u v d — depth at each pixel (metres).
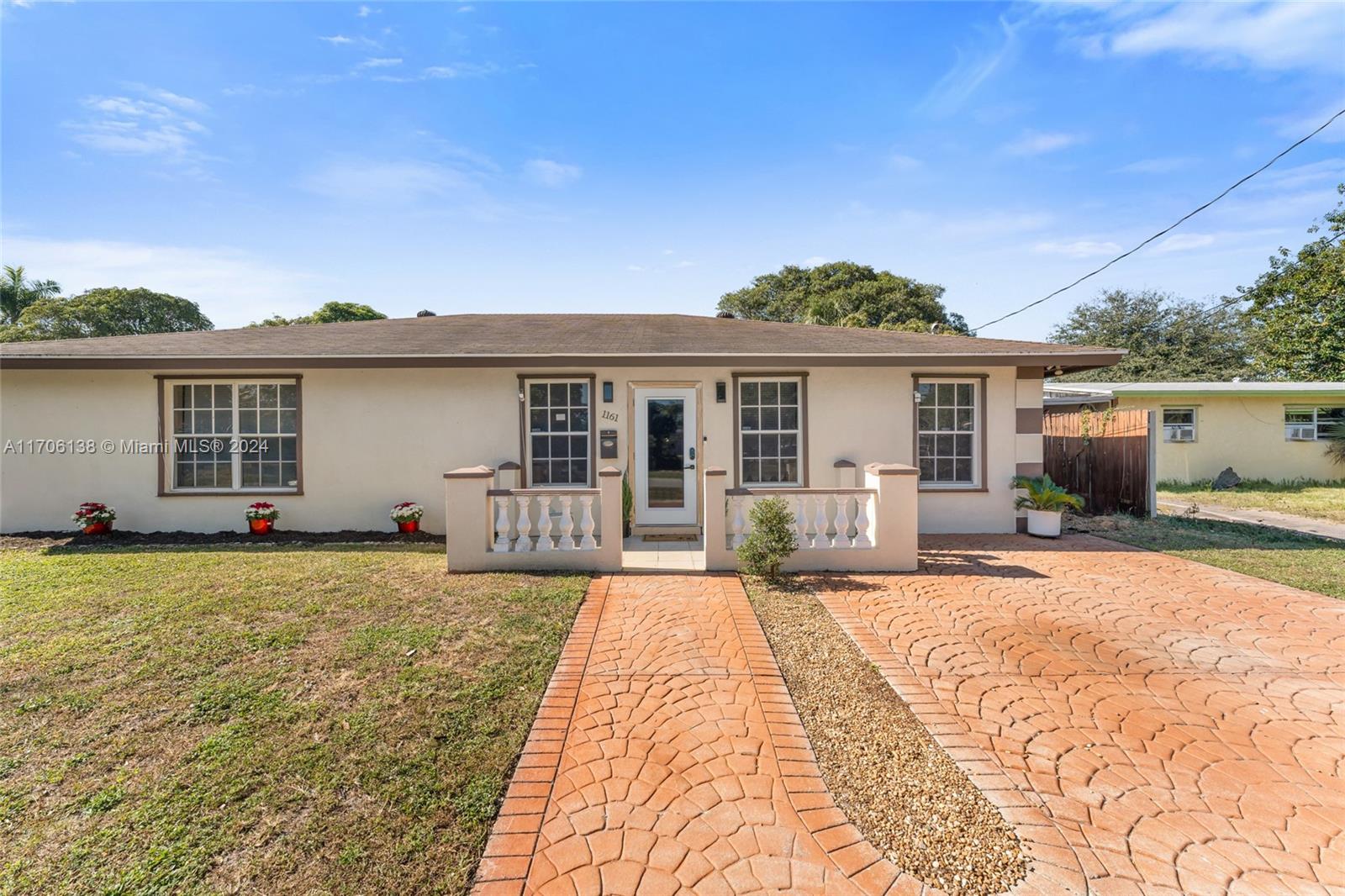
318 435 8.38
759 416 8.65
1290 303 19.72
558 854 2.25
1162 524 9.36
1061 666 3.95
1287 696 3.54
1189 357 27.11
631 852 2.27
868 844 2.32
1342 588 5.71
